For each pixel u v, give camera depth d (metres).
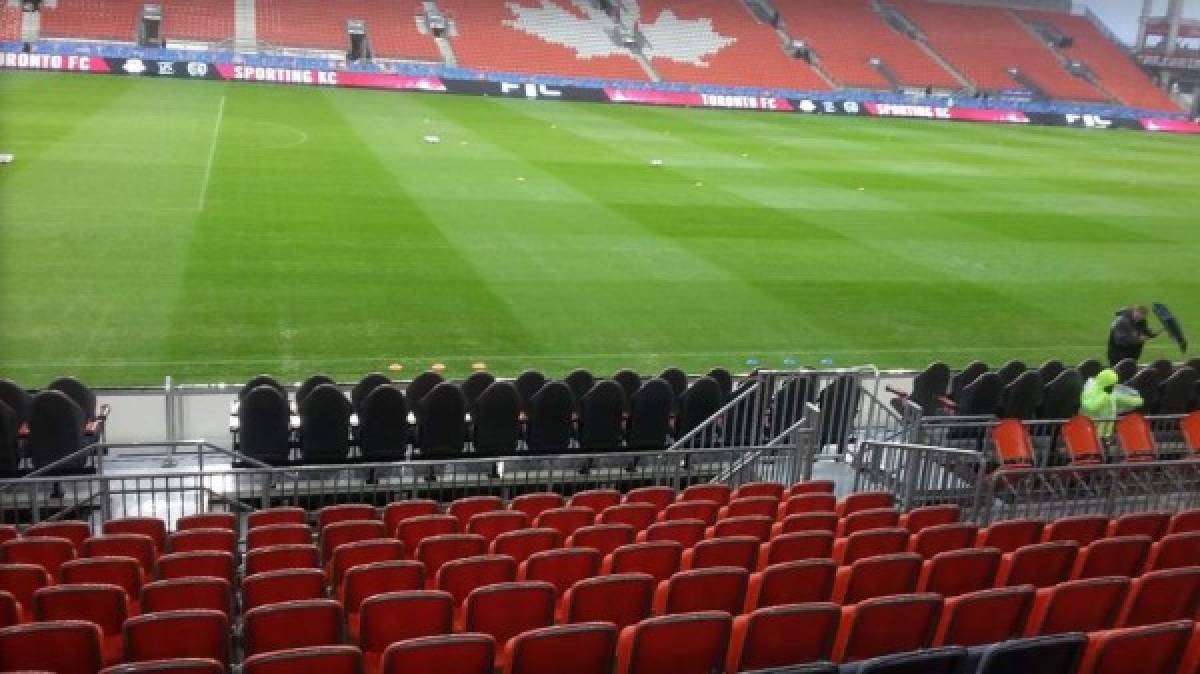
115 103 37.88
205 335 16.20
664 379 13.49
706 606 6.95
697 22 66.19
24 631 5.63
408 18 58.66
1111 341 16.19
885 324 19.25
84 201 23.52
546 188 28.70
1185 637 5.88
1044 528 8.66
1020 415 13.76
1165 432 13.63
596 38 61.91
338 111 41.06
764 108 55.22
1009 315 20.36
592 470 12.31
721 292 20.33
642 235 24.22
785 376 12.86
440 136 36.50
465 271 20.34
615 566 7.51
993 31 73.88
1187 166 44.06
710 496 10.19
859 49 67.50
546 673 5.80
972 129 53.97
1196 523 9.09
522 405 12.88
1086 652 5.94
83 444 11.02
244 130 34.38
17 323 16.16
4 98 36.75
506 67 57.41
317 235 22.11
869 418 13.21
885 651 6.44
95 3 51.81
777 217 27.31
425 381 12.80
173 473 9.63
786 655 6.24
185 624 6.00
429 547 7.79
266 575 6.81
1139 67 75.50
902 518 9.27
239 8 55.16
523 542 8.02
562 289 19.73
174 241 20.94
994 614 6.58
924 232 26.89
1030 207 31.50
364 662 6.22
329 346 16.16
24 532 8.73
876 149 42.66
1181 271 24.59
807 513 8.73
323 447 11.48
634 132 42.19
